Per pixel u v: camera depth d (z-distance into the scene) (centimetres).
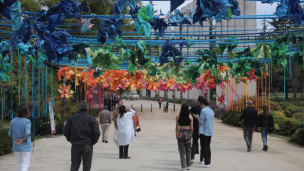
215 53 849
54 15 384
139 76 1309
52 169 816
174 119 2762
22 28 451
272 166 847
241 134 1642
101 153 1077
